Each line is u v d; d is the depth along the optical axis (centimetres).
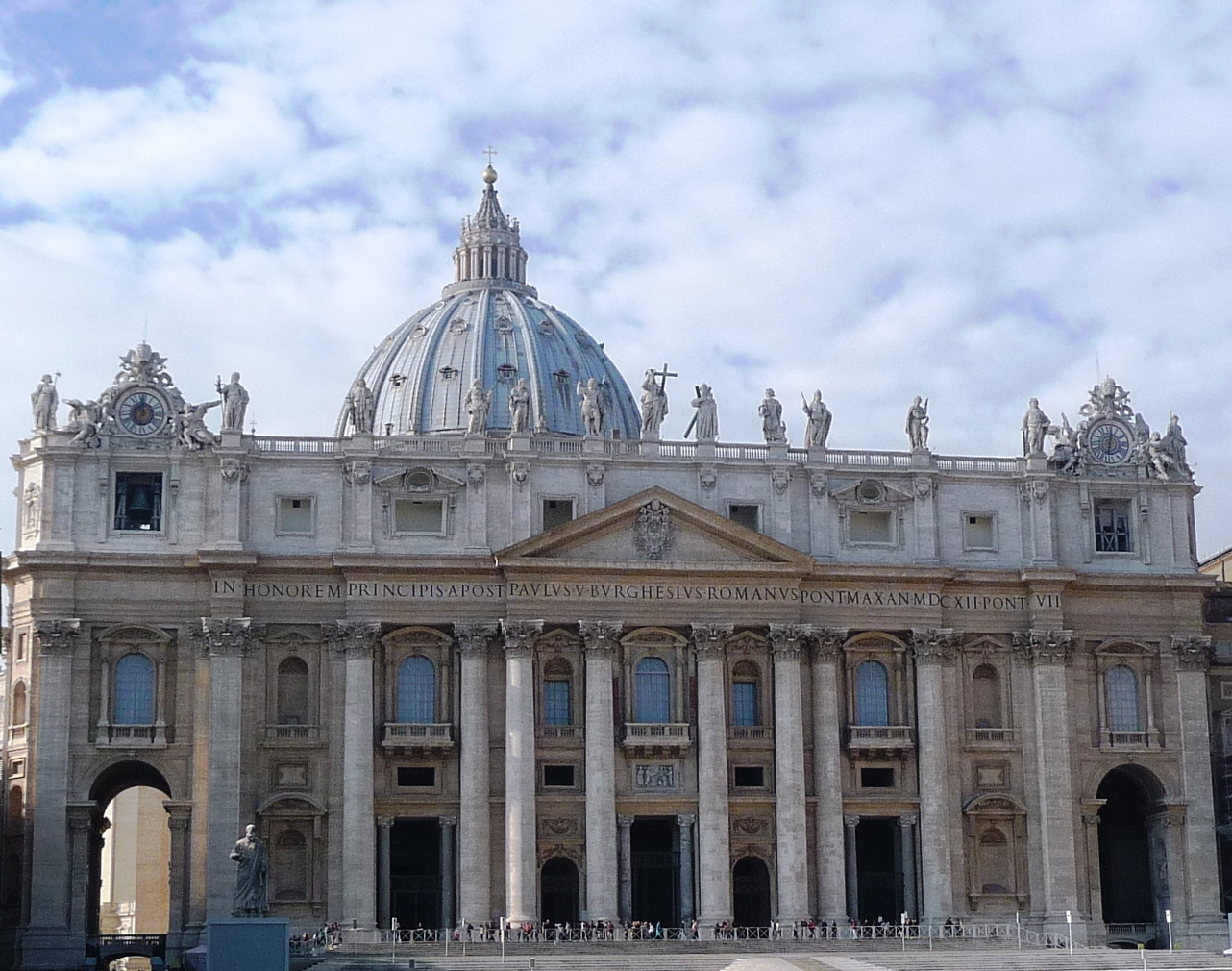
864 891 12281
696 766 11850
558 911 11856
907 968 10025
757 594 12000
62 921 11088
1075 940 11900
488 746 11669
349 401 12306
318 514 11762
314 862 11406
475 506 11862
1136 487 12769
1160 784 12444
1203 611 12769
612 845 11594
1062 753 12206
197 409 11731
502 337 19762
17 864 11388
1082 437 12769
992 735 12250
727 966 10038
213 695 11375
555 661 11881
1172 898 12325
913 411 12519
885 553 12306
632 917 11862
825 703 12031
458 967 9862
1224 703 12888
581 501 11962
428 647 11762
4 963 11331
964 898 12025
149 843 15688
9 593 11706
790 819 11800
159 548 11575
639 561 11819
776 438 12256
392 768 11619
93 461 11619
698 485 12144
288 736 11531
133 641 11500
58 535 11506
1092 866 12244
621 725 11806
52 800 11194
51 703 11288
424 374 19612
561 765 11769
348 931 11194
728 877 11688
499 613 11775
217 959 9319
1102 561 12662
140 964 14012
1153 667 12569
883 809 12038
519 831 11481
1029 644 12325
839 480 12356
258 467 11762
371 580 11669
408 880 11856
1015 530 12525
